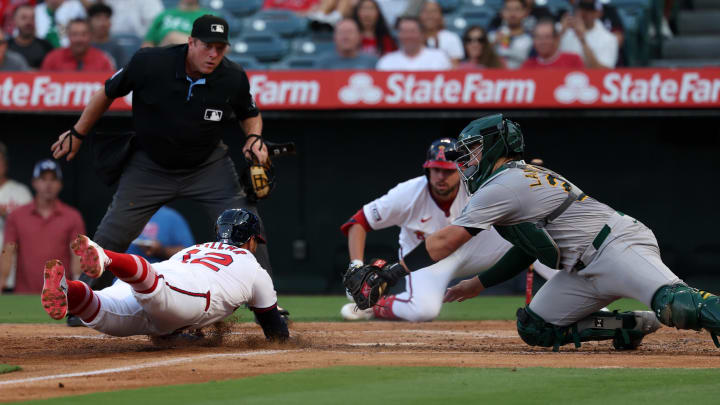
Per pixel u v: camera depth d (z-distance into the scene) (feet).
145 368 48.37
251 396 38.58
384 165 145.89
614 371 46.88
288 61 161.07
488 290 141.18
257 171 77.87
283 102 136.26
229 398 38.06
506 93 132.77
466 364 50.11
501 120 57.82
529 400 37.86
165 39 141.90
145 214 79.20
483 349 62.13
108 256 50.03
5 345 63.77
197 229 150.41
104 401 37.40
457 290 64.85
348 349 61.05
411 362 50.96
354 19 153.48
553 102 132.16
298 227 147.95
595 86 131.44
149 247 98.53
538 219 57.21
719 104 129.29
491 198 56.34
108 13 152.05
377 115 140.97
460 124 144.56
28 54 155.33
